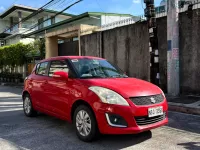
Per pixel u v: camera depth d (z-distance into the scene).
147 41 11.46
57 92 5.51
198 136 5.12
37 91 6.44
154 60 9.55
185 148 4.40
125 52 12.77
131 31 12.36
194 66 9.56
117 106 4.25
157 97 4.68
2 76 28.47
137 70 12.10
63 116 5.39
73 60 5.67
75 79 5.11
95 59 6.11
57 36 19.91
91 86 4.68
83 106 4.73
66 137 5.11
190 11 9.56
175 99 8.91
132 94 4.38
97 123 4.46
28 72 23.98
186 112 7.48
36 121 6.57
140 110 4.30
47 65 6.37
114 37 13.49
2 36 37.44
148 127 4.40
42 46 21.86
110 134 4.64
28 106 7.10
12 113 7.80
